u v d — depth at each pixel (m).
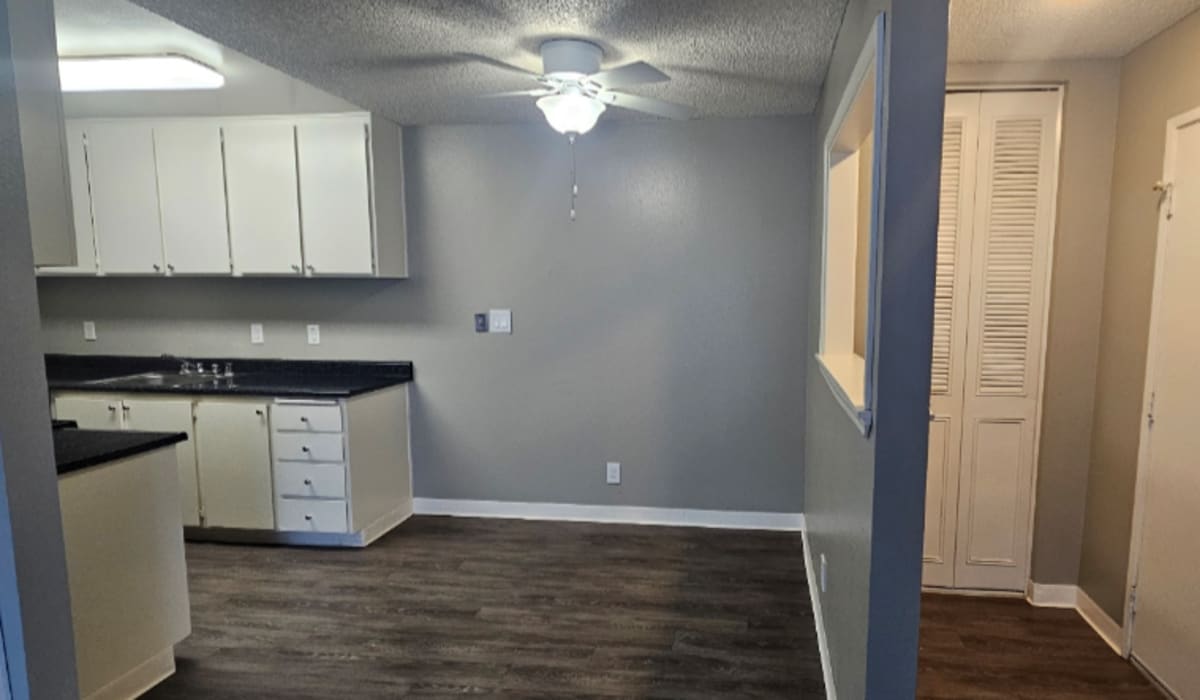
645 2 2.02
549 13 2.12
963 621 2.74
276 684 2.30
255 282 3.99
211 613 2.80
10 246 1.18
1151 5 2.10
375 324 3.94
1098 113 2.62
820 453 2.69
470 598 2.92
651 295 3.69
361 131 3.48
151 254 3.72
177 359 4.10
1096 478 2.69
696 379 3.71
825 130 2.77
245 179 3.60
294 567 3.26
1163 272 2.27
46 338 4.19
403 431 3.92
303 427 3.40
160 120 3.62
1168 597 2.23
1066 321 2.72
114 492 2.12
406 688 2.27
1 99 1.15
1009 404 2.86
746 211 3.57
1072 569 2.82
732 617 2.73
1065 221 2.68
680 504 3.80
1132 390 2.44
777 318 3.60
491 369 3.88
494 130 3.73
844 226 2.64
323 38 2.35
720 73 2.74
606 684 2.29
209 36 2.34
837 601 2.03
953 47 2.50
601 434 3.83
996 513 2.92
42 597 1.25
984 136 2.76
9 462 1.18
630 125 3.62
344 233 3.56
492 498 3.96
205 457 3.49
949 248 2.83
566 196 3.71
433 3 2.05
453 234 3.82
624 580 3.08
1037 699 2.24
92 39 2.55
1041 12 2.18
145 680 2.26
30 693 1.23
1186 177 2.16
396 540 3.60
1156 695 2.25
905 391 1.36
